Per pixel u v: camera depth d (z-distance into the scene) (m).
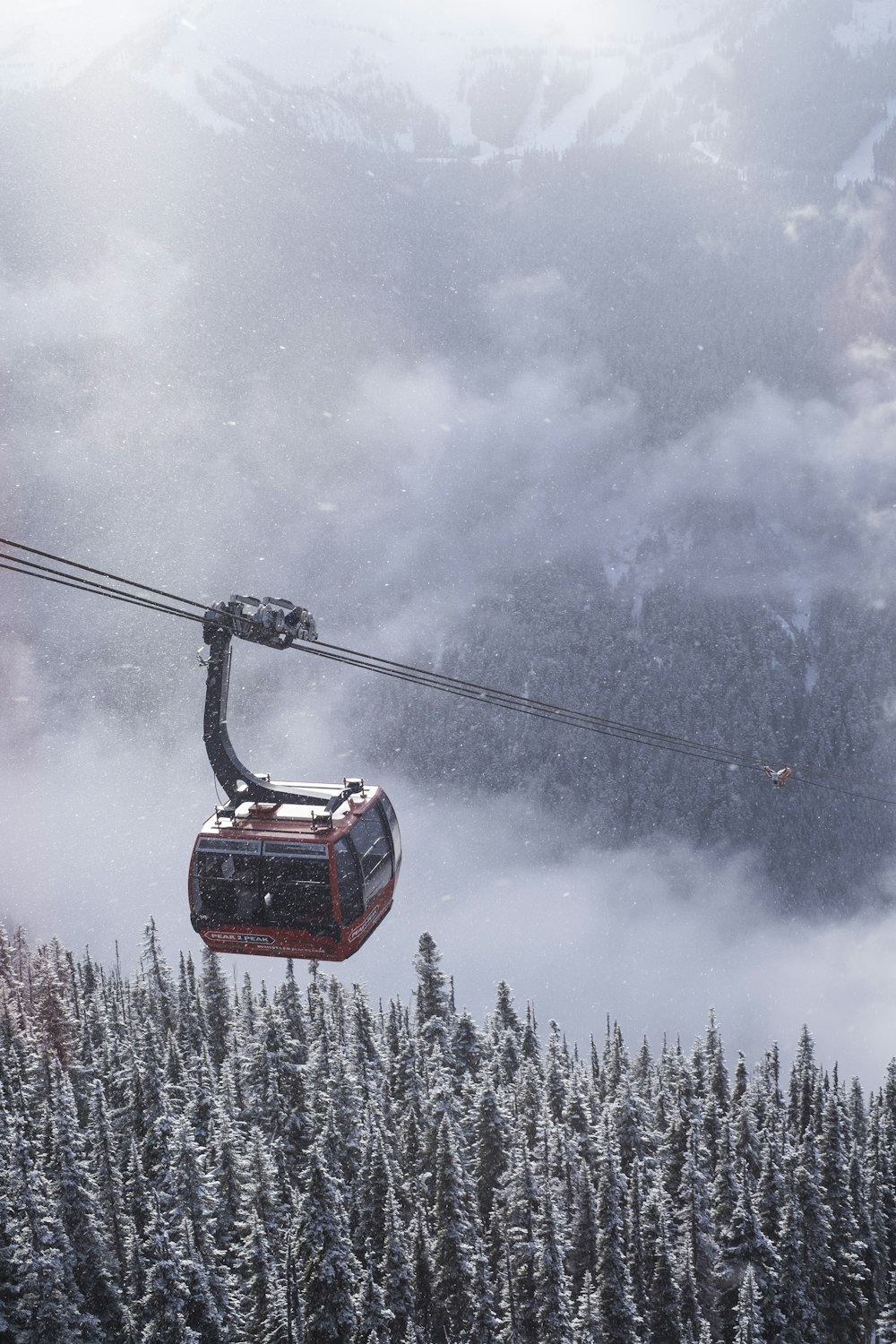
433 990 108.31
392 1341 63.62
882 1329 76.62
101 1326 62.34
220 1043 108.56
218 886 26.11
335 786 28.02
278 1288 62.97
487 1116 80.94
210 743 26.64
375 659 27.31
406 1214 75.06
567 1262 70.69
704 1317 72.12
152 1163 77.12
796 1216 74.62
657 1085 112.12
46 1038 96.94
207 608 25.31
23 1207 61.53
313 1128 82.75
